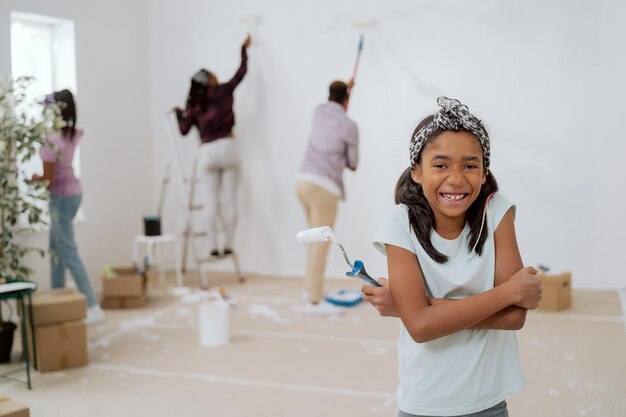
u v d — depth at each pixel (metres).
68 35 5.29
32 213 3.65
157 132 6.14
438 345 1.44
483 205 1.43
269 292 5.17
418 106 5.25
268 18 5.68
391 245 1.44
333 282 5.49
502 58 5.01
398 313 1.45
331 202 4.58
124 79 5.82
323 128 4.54
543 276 4.32
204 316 3.76
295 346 3.72
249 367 3.37
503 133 5.05
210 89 5.48
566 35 4.85
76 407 2.89
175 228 6.17
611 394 2.86
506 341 1.47
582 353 3.43
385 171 5.40
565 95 4.89
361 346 3.69
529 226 5.06
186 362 3.48
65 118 4.07
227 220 5.68
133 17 5.91
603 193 4.87
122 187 5.80
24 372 3.38
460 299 1.36
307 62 5.58
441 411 1.44
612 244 4.88
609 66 4.77
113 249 5.71
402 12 5.25
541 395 2.87
